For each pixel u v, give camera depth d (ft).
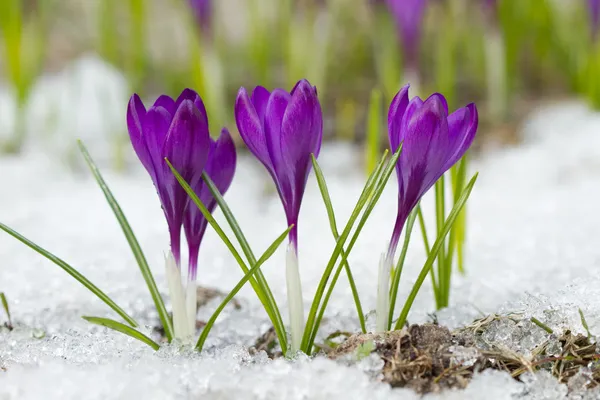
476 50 5.29
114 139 4.33
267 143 2.21
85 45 6.44
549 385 2.19
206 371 2.22
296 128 2.19
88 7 6.79
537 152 4.09
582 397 2.19
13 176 3.88
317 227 3.07
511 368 2.23
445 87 4.38
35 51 4.61
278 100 2.20
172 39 6.28
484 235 2.95
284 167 2.22
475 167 3.98
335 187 3.73
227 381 2.19
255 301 2.58
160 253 2.88
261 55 5.08
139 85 5.01
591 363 2.24
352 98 5.18
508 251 2.82
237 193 3.73
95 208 3.39
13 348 2.35
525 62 5.54
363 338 2.25
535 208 3.20
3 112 4.83
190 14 4.26
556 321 2.31
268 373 2.19
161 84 5.55
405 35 4.02
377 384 2.17
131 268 2.75
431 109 2.16
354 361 2.21
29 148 4.38
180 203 2.25
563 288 2.42
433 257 2.29
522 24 4.96
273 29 5.94
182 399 2.17
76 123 4.70
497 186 3.65
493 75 4.63
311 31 4.79
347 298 2.57
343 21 5.89
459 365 2.21
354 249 2.87
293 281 2.26
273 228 3.10
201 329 2.45
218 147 2.29
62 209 3.37
